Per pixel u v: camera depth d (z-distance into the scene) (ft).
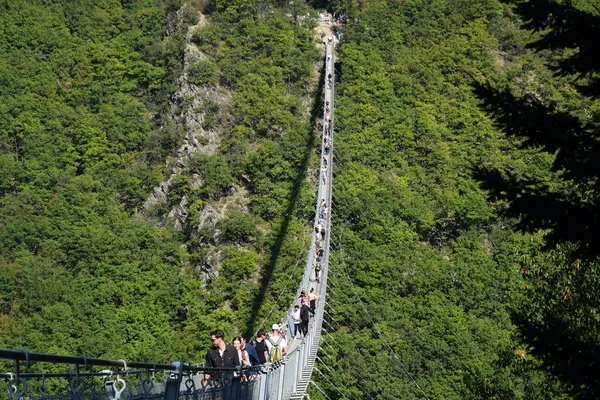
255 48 437.58
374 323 242.78
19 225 299.58
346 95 427.33
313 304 157.79
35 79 411.54
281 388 93.40
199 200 332.19
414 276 295.69
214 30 437.58
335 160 368.68
